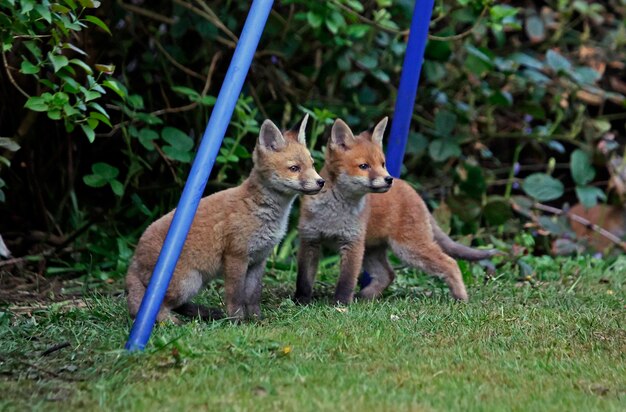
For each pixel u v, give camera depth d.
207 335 7.96
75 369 7.36
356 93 14.93
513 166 15.02
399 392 6.70
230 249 9.16
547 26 15.93
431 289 11.42
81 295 10.96
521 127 16.33
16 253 12.80
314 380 6.92
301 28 14.27
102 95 13.48
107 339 8.11
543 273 12.43
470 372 7.29
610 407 6.43
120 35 13.41
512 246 13.30
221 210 9.16
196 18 13.59
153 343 7.73
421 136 14.66
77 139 13.70
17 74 12.08
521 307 9.69
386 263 11.20
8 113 12.97
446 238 11.30
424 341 8.19
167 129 12.66
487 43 15.97
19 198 13.47
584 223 14.92
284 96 14.45
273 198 9.31
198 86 14.26
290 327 8.65
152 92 14.19
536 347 8.16
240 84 8.40
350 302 10.33
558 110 15.32
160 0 14.19
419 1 11.01
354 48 14.09
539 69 15.86
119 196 12.92
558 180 15.15
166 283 7.86
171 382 6.89
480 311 9.30
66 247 12.86
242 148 12.71
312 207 10.38
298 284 10.50
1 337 8.38
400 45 13.91
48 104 9.41
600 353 8.01
